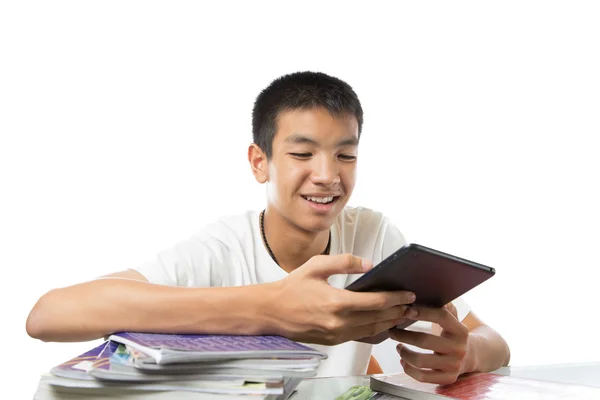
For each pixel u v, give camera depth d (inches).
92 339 42.1
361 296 37.3
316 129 52.1
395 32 129.9
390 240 69.5
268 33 121.6
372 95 130.5
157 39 116.1
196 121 118.0
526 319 131.1
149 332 40.1
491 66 131.4
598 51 130.7
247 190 119.0
